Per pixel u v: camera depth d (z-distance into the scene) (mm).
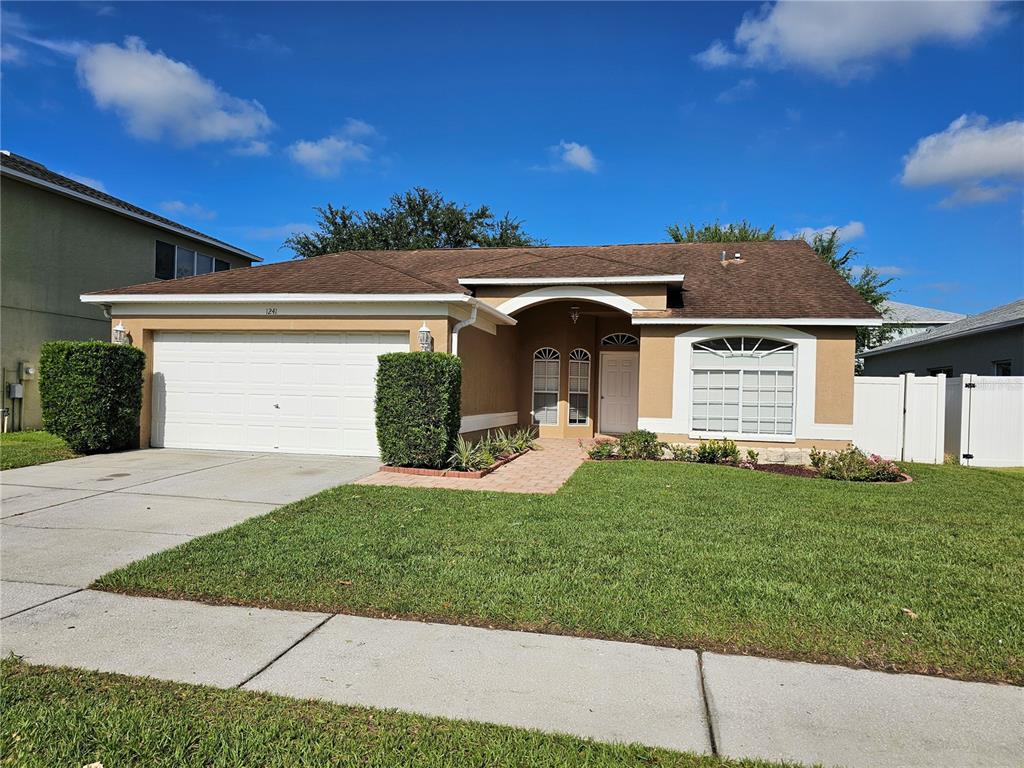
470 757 2715
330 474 9656
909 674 3551
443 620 4191
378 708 3113
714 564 5332
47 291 15555
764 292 13812
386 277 12180
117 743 2756
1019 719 3105
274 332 11742
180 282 12758
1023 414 13203
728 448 12172
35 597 4555
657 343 12992
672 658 3689
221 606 4414
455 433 10586
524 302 13938
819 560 5531
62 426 10922
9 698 3125
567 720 3037
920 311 28391
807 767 2701
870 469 10531
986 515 7613
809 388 12383
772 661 3674
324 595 4551
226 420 11961
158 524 6598
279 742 2799
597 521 6840
